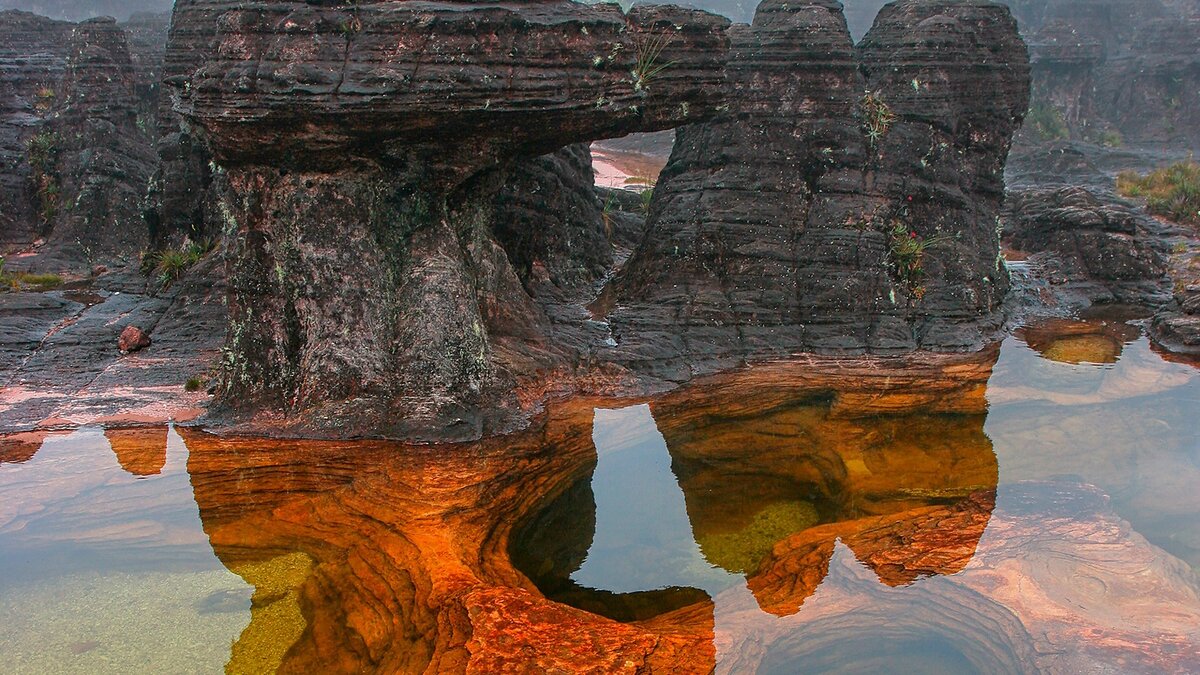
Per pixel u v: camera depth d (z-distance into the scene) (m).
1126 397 11.20
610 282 13.95
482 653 6.12
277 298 9.76
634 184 26.78
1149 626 6.69
